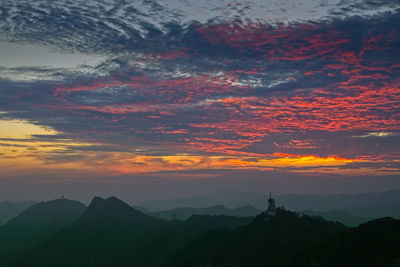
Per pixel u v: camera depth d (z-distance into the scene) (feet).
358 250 305.94
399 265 230.68
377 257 267.80
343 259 296.92
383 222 347.36
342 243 337.52
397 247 274.57
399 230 316.19
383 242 293.84
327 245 352.08
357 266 268.82
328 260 313.32
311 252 355.15
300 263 335.88
